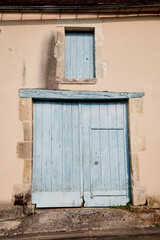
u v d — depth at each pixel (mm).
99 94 3604
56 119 3703
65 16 3750
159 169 3471
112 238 2514
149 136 3539
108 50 3729
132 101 3600
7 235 2627
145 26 3809
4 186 3326
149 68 3697
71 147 3672
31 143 3463
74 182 3598
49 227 2805
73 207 3531
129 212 3281
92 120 3730
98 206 3539
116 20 3812
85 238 2523
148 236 2557
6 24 3715
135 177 3447
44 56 3668
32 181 3516
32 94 3535
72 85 3615
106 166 3633
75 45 3895
